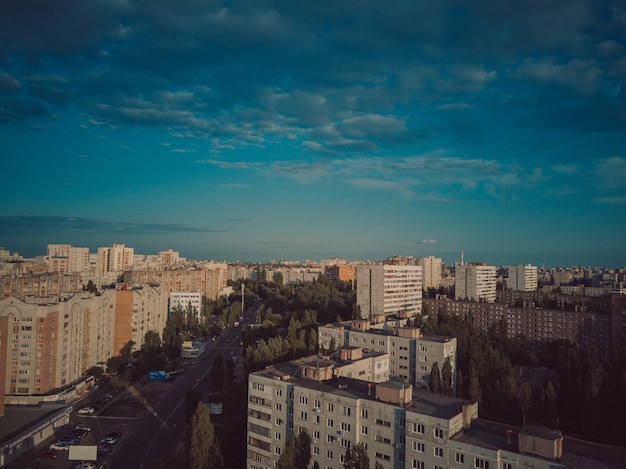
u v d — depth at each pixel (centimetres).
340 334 17838
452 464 7869
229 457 12169
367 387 10106
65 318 18562
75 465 12375
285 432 10388
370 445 9050
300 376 10969
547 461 7025
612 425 14200
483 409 15350
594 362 17575
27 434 13288
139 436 14425
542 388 15038
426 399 9169
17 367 17312
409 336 16338
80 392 18900
